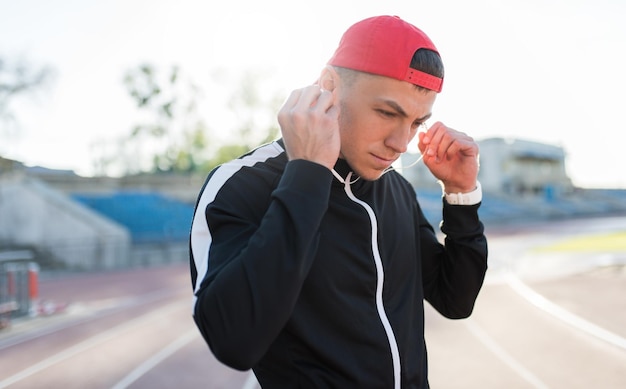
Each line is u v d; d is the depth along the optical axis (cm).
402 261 130
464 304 147
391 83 104
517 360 607
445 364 604
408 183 155
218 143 3869
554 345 663
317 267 111
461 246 142
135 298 1220
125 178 2875
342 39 115
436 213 3606
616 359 585
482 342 698
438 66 108
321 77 115
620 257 1501
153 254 2169
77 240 1988
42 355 705
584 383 514
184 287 1391
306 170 103
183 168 3941
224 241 107
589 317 800
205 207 115
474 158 140
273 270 96
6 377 605
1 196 1925
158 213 2639
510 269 1484
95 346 742
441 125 141
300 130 104
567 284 1133
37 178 2539
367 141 109
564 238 2655
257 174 118
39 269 1822
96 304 1148
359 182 123
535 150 5828
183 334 797
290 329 111
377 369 113
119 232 2067
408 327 124
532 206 5216
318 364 111
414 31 107
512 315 865
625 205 6462
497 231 3531
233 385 552
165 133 3850
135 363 644
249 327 94
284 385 114
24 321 962
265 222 101
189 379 574
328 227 115
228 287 96
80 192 2650
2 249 1883
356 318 113
